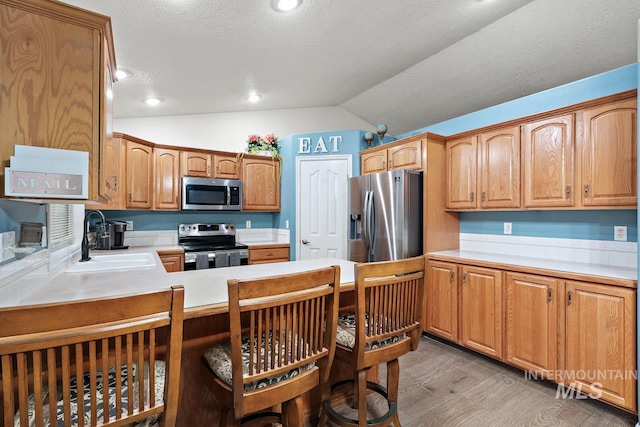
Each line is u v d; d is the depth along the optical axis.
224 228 4.33
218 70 3.04
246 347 1.34
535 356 2.26
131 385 0.86
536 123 2.54
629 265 2.28
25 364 0.74
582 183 2.27
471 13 2.43
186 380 1.44
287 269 2.03
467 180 3.06
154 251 3.34
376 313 1.45
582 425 1.84
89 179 1.23
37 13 1.15
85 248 2.51
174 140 4.18
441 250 3.26
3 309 0.70
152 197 3.70
